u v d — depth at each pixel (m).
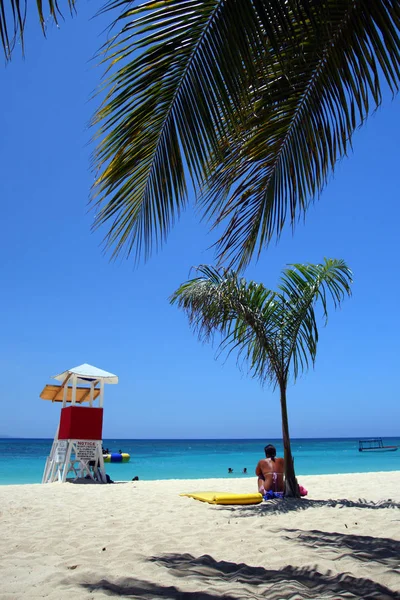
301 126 3.25
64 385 12.73
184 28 2.47
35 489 9.41
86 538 4.79
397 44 2.66
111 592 3.10
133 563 3.78
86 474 11.62
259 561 3.90
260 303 7.57
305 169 3.35
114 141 2.69
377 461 28.97
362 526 5.24
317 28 2.34
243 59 2.41
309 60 2.88
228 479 13.12
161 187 2.89
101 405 12.15
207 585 3.24
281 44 2.52
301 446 77.81
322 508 6.43
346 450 54.94
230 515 6.15
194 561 3.85
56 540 4.67
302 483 11.05
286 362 7.66
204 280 7.64
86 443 11.53
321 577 3.38
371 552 3.98
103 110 2.58
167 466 25.39
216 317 7.49
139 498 7.96
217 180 3.26
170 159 2.81
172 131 2.75
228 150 3.16
